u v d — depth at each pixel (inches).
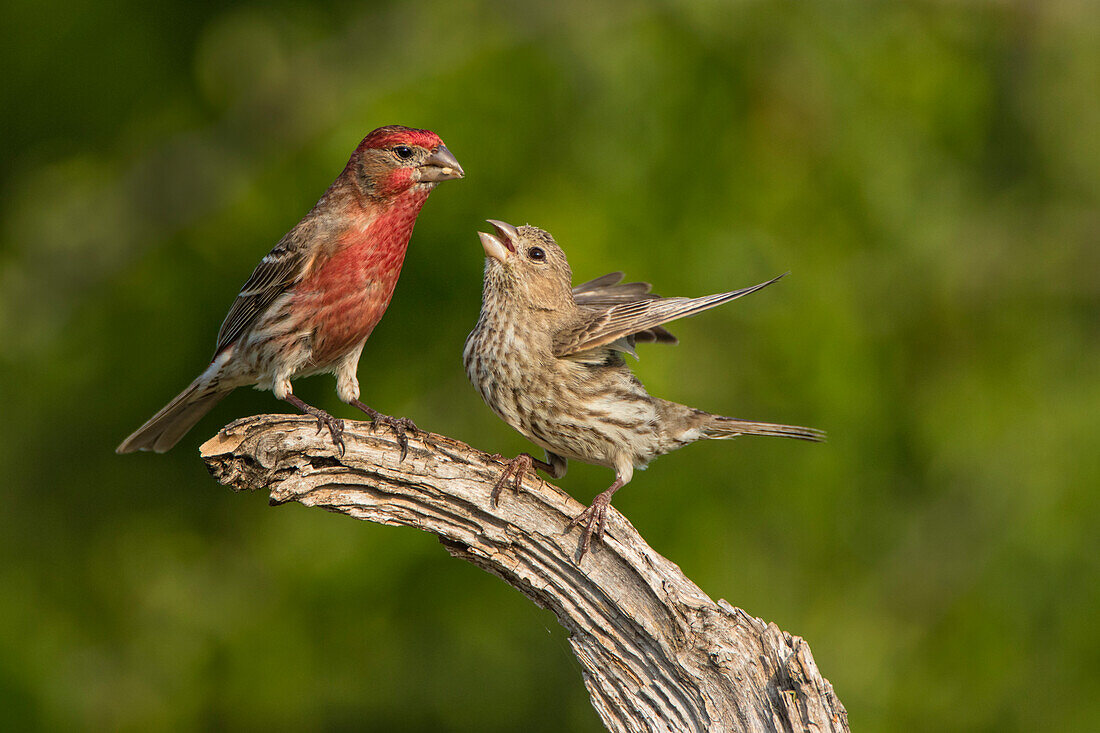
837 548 507.8
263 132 554.6
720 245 484.4
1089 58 573.9
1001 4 560.4
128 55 534.6
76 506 528.4
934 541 532.7
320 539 499.2
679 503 481.1
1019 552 528.4
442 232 476.7
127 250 545.6
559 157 489.1
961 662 526.0
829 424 487.5
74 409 517.3
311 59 561.0
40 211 551.5
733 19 504.4
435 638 512.4
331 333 349.4
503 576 311.1
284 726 514.6
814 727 273.0
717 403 477.7
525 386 352.5
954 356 538.0
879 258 513.3
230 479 291.4
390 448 300.0
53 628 513.0
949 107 529.7
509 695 529.3
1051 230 573.3
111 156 550.0
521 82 499.2
